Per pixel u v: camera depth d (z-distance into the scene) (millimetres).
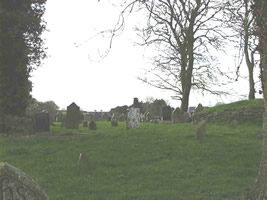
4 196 4238
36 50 18750
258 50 6797
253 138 14117
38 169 10039
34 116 17375
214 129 16984
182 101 32094
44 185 8477
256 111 19281
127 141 13570
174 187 8273
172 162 10555
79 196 7660
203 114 21812
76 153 11766
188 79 30547
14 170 4305
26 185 4336
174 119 25922
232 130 16500
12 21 17938
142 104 43312
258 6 6578
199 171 9633
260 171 6441
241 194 7535
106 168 10117
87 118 41000
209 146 12328
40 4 19625
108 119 41281
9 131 16688
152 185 8438
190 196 7531
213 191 7840
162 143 13039
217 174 9281
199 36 26031
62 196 7605
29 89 19141
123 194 7684
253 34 6875
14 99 18156
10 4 18125
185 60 27297
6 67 18031
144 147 12430
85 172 9672
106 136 14852
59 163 10602
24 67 18438
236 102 22438
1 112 17672
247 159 10531
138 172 9602
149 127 18688
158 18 20953
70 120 20531
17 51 18156
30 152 12117
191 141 13281
